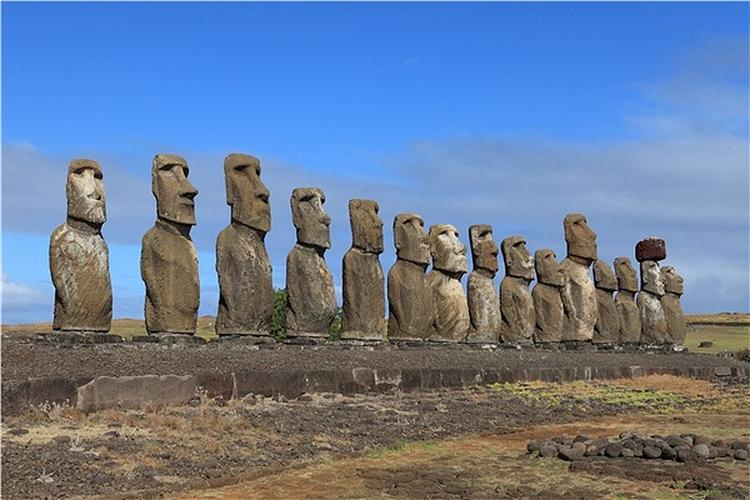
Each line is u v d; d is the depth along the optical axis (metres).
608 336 36.03
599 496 11.89
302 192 24.28
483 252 30.77
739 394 27.17
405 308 26.95
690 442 15.59
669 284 39.97
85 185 19.69
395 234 27.39
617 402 23.31
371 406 18.67
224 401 16.83
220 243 22.44
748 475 13.39
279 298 33.06
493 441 16.53
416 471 13.26
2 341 16.92
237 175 22.69
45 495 10.23
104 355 17.03
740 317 76.62
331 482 12.23
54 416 13.79
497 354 27.45
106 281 19.89
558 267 33.72
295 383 18.55
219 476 11.92
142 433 13.48
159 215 20.97
